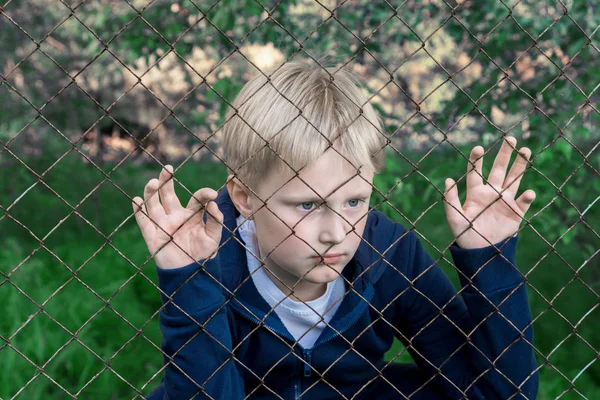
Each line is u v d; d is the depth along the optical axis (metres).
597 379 2.89
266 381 1.67
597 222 3.41
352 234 1.38
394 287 1.63
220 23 2.86
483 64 2.99
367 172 1.38
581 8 2.74
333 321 1.59
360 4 3.18
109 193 5.46
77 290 3.65
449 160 3.18
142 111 5.88
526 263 3.74
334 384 1.69
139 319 3.33
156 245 1.25
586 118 2.93
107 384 2.81
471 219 1.37
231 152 1.48
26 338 3.03
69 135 5.39
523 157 1.34
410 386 1.78
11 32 4.83
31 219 4.96
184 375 1.31
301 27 3.12
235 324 1.58
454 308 1.64
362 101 1.45
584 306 3.32
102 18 3.53
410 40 3.25
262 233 1.40
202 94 3.93
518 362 1.43
